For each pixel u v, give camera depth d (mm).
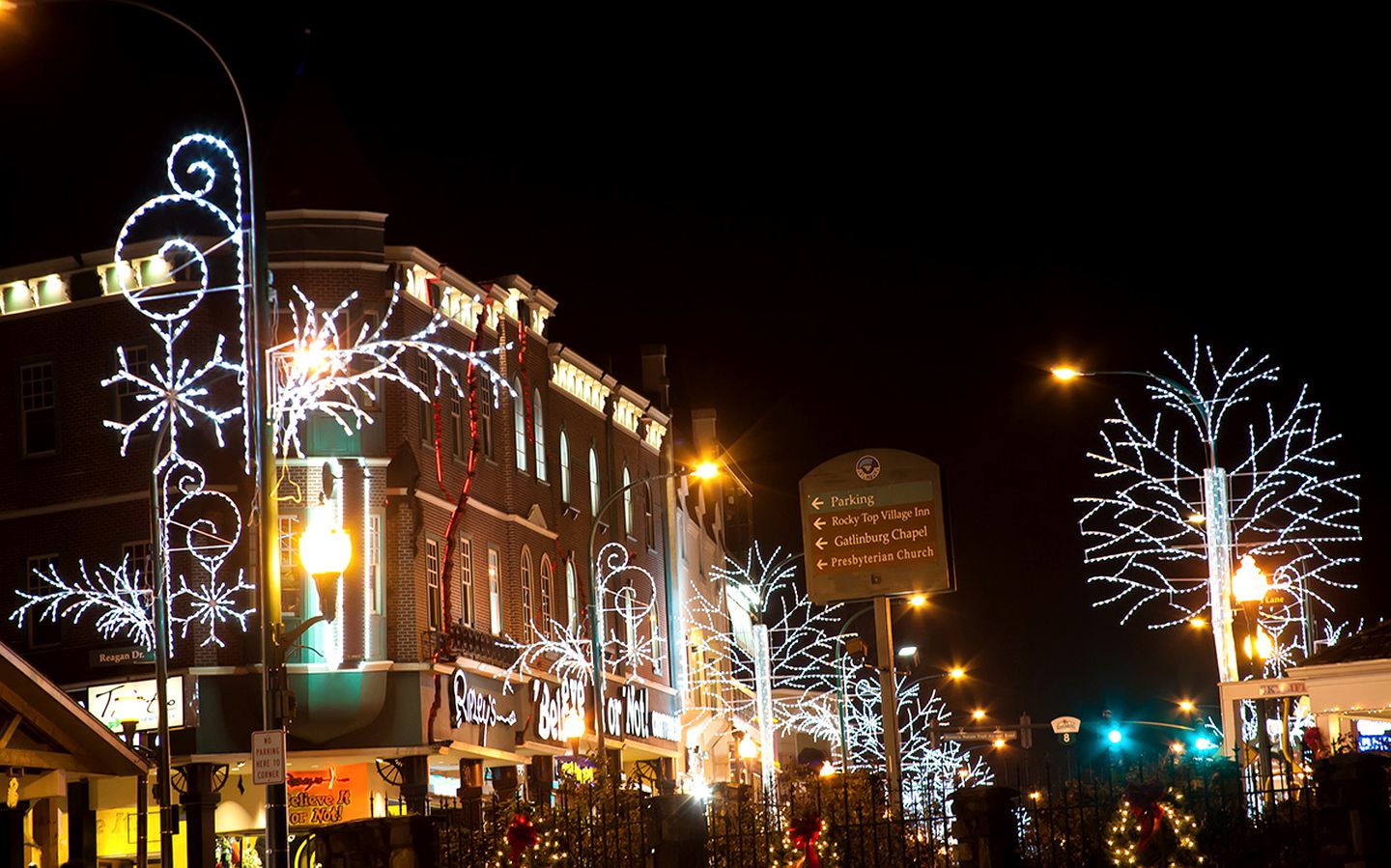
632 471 60156
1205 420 28078
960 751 72375
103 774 27438
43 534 42312
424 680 41938
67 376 42688
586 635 53125
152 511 30875
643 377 65500
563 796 24156
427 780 41844
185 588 40719
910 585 26594
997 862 18078
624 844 22031
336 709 40594
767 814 21922
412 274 43688
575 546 53344
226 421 41312
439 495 43812
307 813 41438
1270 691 25141
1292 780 19781
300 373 40906
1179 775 19938
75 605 41562
